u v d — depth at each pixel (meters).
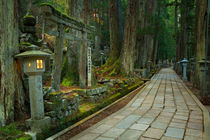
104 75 11.90
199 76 9.98
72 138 3.55
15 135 3.05
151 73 20.38
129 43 12.20
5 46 3.47
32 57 3.32
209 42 11.13
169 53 45.91
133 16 12.11
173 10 34.38
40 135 3.34
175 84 12.70
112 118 4.93
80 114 4.88
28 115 3.97
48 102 4.05
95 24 24.83
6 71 3.49
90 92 6.26
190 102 7.02
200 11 9.79
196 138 3.52
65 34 5.04
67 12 7.37
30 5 10.35
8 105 3.52
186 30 18.72
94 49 21.11
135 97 8.09
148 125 4.32
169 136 3.62
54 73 4.69
